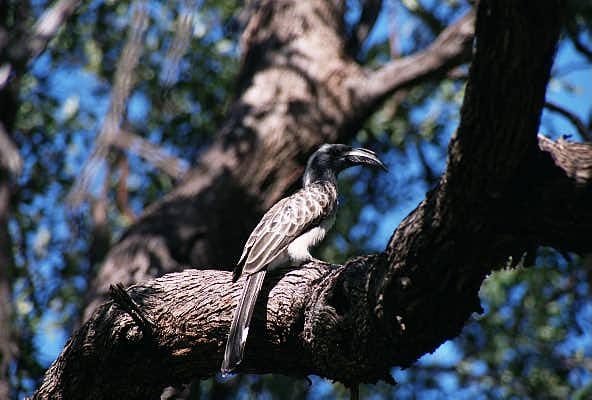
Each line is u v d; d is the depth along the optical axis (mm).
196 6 7977
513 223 5375
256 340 7195
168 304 7484
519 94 4680
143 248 12086
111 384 7578
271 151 12914
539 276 13836
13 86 12758
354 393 6664
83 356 7547
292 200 9164
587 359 13773
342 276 6422
